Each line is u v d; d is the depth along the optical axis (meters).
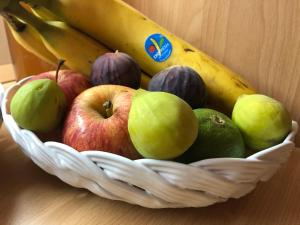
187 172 0.15
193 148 0.17
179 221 0.19
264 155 0.17
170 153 0.15
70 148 0.17
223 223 0.19
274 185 0.22
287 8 0.23
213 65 0.24
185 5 0.28
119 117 0.18
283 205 0.20
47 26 0.24
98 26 0.25
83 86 0.22
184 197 0.17
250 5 0.25
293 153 0.26
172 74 0.20
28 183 0.21
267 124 0.18
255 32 0.25
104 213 0.19
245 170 0.16
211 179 0.16
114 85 0.20
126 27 0.25
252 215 0.19
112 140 0.17
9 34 0.30
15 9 0.23
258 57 0.26
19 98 0.18
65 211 0.19
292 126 0.19
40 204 0.19
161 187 0.16
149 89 0.21
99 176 0.17
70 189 0.21
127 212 0.19
